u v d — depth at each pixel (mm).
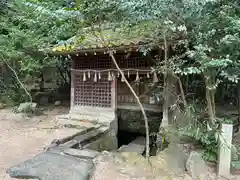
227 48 3184
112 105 6078
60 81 10766
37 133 5020
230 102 7527
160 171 2914
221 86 6961
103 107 6258
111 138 5781
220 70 3225
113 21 4340
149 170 2939
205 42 3268
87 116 6301
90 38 5672
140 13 3852
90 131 5277
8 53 7156
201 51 3027
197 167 2902
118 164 3109
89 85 6488
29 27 7949
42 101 9508
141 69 5449
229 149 2754
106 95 6188
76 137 4699
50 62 8297
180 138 4141
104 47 4730
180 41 3502
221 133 2832
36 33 7598
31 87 9102
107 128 5570
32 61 7758
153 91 5812
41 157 3293
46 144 4199
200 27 3348
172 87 4918
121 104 6445
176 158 3311
